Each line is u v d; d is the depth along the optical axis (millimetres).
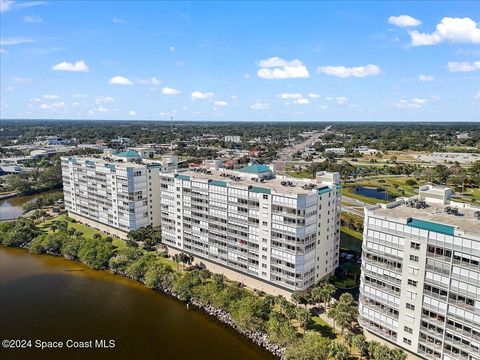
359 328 121438
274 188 147375
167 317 139500
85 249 186875
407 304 102312
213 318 138625
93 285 165125
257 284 154125
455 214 109750
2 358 116938
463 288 91062
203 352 119312
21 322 136375
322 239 148000
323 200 144875
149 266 167125
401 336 105062
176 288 151250
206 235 168750
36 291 159375
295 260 138000
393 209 115062
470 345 91312
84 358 116500
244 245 154375
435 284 95875
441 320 96125
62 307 146500
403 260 101562
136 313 142250
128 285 165125
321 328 124000
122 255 180250
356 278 157000
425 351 100188
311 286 145750
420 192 125188
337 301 131625
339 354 103875
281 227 140000
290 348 110438
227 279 163250
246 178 171750
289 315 125625
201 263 175125
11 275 174750
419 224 98250
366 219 109562
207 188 163500
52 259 194375
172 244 186875
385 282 106625
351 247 190125
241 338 126375
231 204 155625
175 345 122938
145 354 118625
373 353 103500
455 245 91188
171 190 180375
